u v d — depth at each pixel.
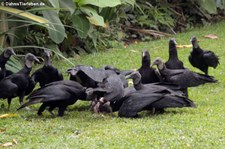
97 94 15.73
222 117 15.29
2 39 21.00
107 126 14.61
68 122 15.09
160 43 26.41
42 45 23.81
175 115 15.57
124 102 15.51
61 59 23.84
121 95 15.65
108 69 17.41
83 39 25.28
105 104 15.58
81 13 21.80
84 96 15.63
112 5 21.41
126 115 15.39
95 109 15.74
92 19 22.16
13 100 18.03
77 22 21.83
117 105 15.80
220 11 32.69
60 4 20.78
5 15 20.75
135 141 13.23
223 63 22.48
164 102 15.32
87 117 15.71
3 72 17.09
